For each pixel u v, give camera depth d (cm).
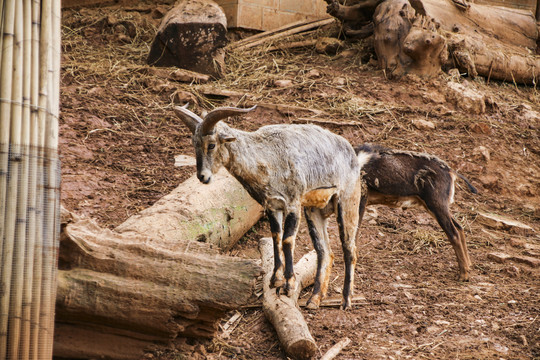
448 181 1444
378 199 1465
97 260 923
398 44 2388
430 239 1608
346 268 1225
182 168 1727
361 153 1423
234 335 1087
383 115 2141
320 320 1165
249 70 2452
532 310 1258
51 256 732
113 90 2083
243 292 932
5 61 693
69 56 2339
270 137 1093
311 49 2688
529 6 3108
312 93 2241
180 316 943
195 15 2339
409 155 1448
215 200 1381
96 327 934
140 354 948
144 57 2416
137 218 1230
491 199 1914
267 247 1308
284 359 1009
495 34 2709
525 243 1647
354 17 2609
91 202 1481
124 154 1747
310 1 2894
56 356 917
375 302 1262
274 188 1074
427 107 2255
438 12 2559
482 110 2284
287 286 1079
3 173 693
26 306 705
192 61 2317
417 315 1214
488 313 1240
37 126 714
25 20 704
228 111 978
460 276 1411
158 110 2025
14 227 697
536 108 2461
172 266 934
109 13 2717
